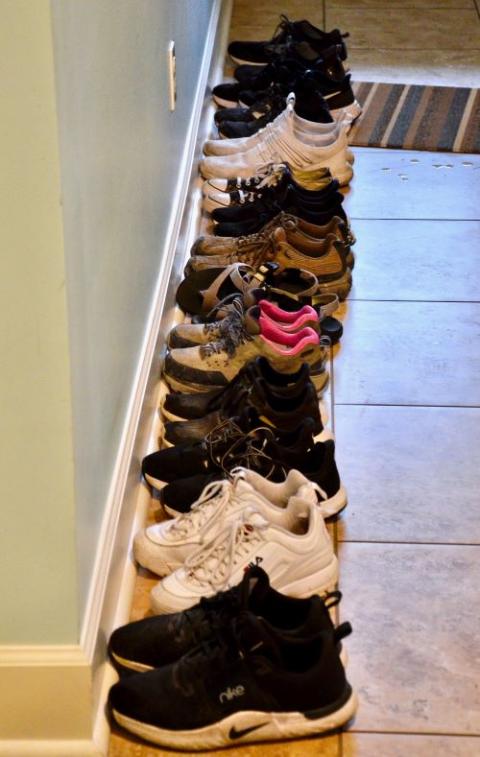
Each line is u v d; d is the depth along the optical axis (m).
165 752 1.34
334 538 1.69
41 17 0.98
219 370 1.95
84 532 1.29
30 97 1.02
